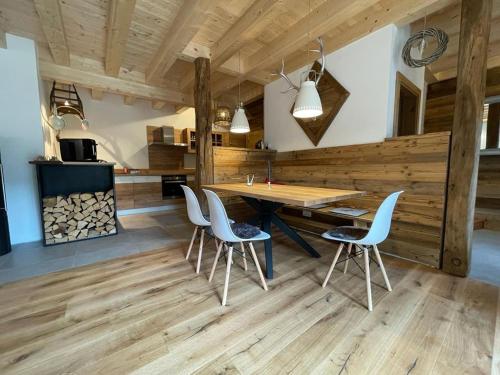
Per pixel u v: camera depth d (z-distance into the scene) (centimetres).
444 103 407
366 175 285
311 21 260
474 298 177
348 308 165
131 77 417
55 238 297
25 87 295
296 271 223
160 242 306
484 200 389
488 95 379
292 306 167
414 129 333
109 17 249
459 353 126
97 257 256
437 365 119
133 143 559
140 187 501
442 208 223
